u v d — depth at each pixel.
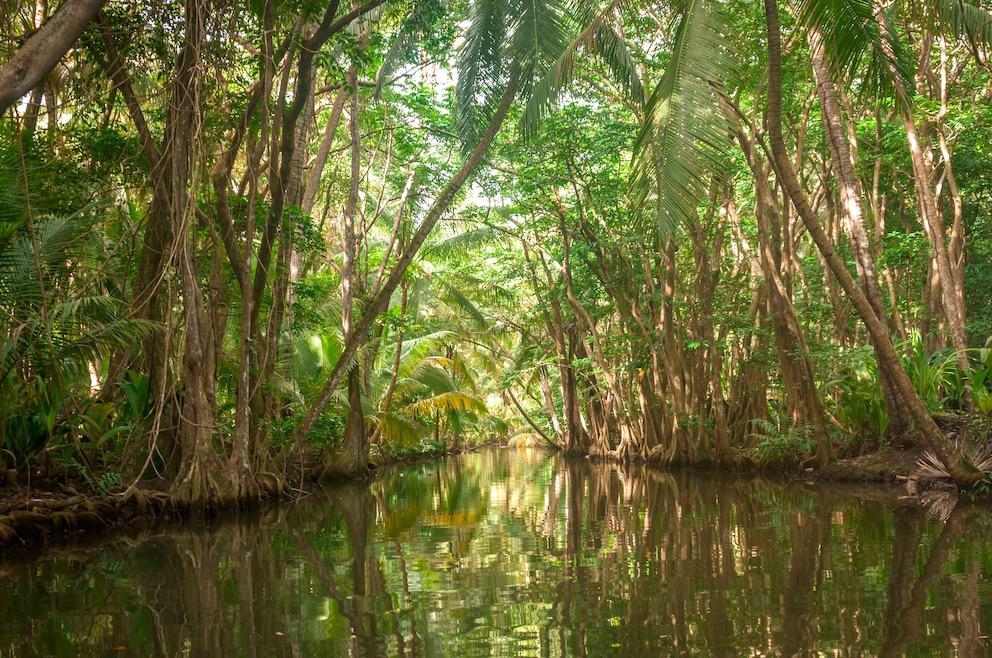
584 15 13.99
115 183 13.12
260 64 12.01
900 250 17.94
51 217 11.22
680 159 9.12
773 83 10.41
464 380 31.41
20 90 5.86
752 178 17.94
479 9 14.69
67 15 6.07
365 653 4.35
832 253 10.62
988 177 18.77
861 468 13.46
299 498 14.16
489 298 31.14
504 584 6.09
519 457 34.38
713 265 18.41
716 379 17.97
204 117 10.67
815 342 16.02
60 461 11.05
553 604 5.38
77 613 5.38
